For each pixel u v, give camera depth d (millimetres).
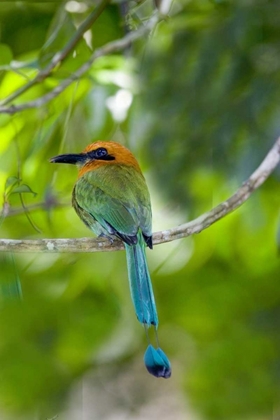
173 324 15344
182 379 15586
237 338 14969
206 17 13250
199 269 14742
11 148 13148
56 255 14320
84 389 16016
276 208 12938
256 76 12820
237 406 14859
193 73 13133
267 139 12562
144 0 12328
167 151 13242
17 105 12117
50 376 15281
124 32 13414
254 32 12844
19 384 15156
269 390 14828
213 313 15016
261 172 10258
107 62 12750
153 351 9125
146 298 9656
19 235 13992
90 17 11820
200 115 13031
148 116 13227
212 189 12984
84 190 10875
